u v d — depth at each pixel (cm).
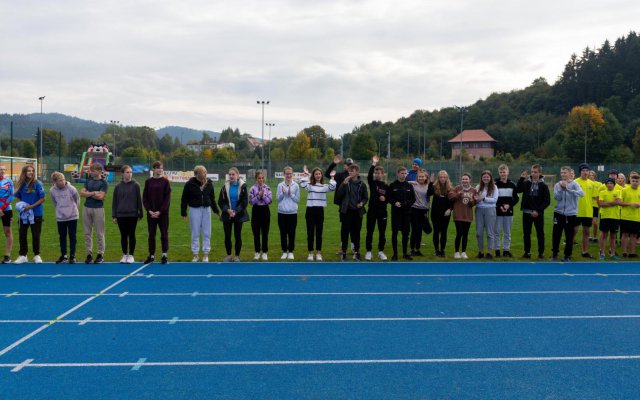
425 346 569
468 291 824
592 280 908
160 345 564
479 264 1048
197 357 531
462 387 464
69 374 486
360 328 632
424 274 948
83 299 752
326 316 681
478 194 1107
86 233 1016
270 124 6938
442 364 518
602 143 7831
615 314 700
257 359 527
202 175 1038
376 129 12250
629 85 10662
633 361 530
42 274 915
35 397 438
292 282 875
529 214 1107
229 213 1036
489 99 12962
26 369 498
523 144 10425
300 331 618
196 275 921
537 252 1210
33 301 739
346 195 1066
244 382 471
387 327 636
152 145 16550
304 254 1152
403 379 480
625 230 1123
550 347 569
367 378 482
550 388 463
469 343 580
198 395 443
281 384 467
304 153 8431
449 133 11425
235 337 593
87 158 5156
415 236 1134
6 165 2861
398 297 784
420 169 1127
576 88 11156
